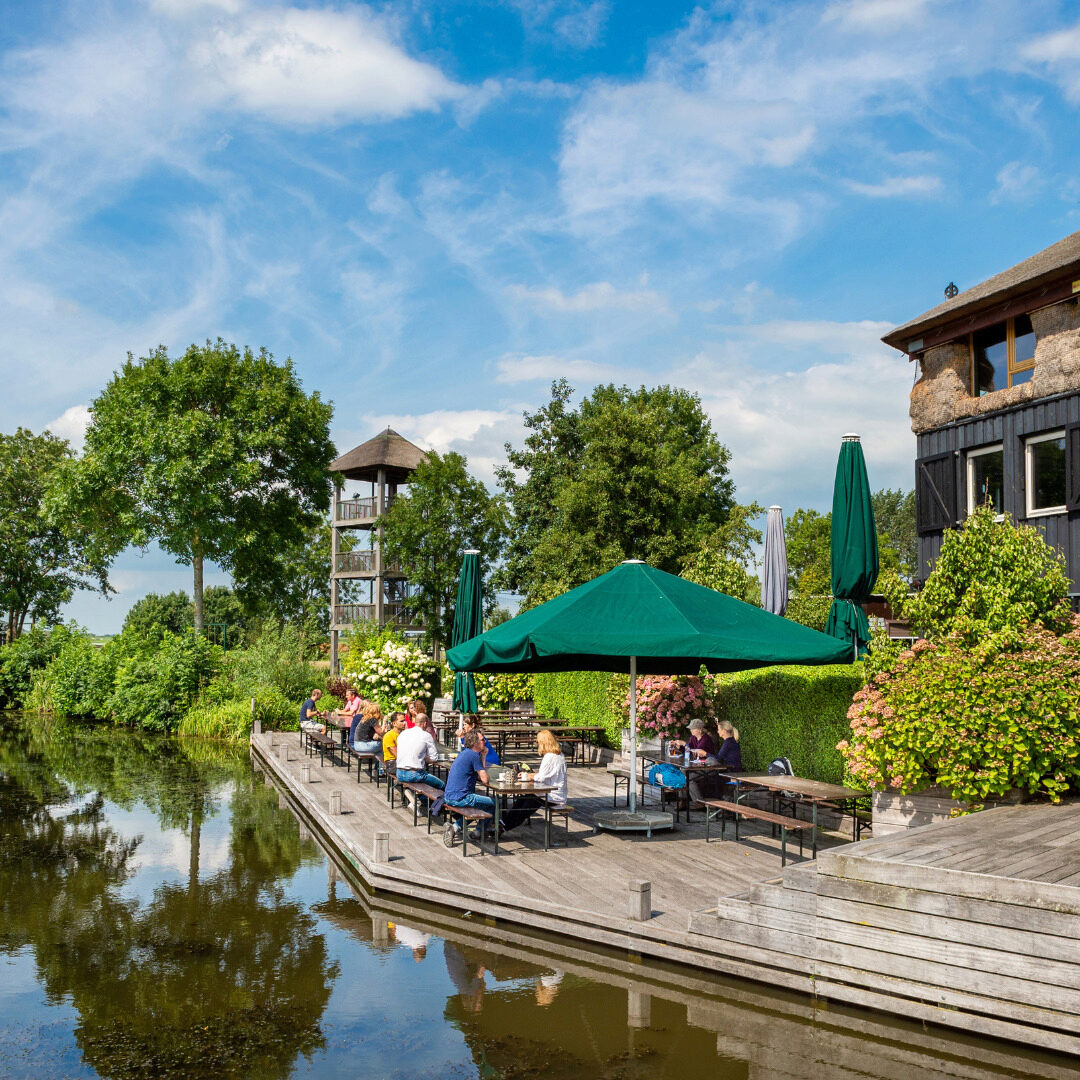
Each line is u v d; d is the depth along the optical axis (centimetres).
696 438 4906
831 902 711
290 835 1448
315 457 4322
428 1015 703
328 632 5916
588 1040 654
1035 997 612
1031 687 913
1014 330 1786
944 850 724
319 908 1019
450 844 1158
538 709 2475
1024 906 620
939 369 1933
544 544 3600
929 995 658
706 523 4209
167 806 1717
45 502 4125
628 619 1059
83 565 5516
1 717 3759
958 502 1875
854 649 1072
